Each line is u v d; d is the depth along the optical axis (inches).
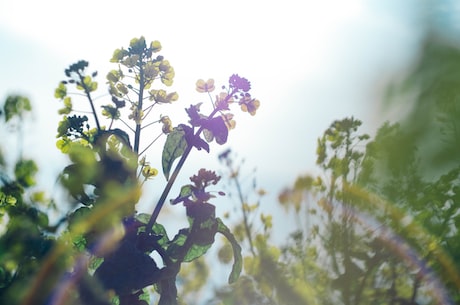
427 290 37.2
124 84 33.9
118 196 32.4
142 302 32.4
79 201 32.8
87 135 33.6
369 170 37.3
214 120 32.9
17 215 33.4
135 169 32.9
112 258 31.7
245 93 33.2
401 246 37.4
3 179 34.8
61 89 33.4
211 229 32.7
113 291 31.5
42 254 32.4
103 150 32.8
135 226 32.5
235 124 33.4
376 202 37.8
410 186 35.9
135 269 31.6
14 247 32.6
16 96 36.5
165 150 33.2
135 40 34.0
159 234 33.0
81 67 33.4
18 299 31.8
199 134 32.8
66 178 32.7
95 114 33.5
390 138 33.6
